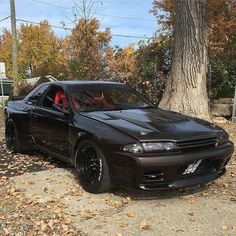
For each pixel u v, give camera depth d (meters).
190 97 9.90
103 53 22.56
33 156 8.16
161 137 5.20
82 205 5.38
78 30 22.98
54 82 7.43
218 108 13.83
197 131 5.52
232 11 15.91
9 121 8.42
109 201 5.49
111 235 4.54
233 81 14.59
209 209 5.25
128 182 5.23
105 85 7.14
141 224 4.77
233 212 5.16
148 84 15.32
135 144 5.12
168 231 4.61
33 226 4.90
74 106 6.45
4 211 5.41
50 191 5.96
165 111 6.59
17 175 6.88
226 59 14.74
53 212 5.23
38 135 7.43
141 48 16.41
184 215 5.05
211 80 14.51
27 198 5.74
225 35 15.25
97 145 5.50
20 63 46.34
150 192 5.81
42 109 7.30
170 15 16.78
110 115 6.04
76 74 20.77
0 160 7.96
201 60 9.91
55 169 7.13
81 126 5.90
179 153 5.19
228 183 6.34
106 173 5.47
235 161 7.60
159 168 5.10
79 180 5.97
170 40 15.70
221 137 5.75
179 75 10.01
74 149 6.11
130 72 16.58
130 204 5.40
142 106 6.85
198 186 6.13
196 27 9.79
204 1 9.80
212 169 5.63
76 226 4.79
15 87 23.75
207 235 4.52
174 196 5.70
